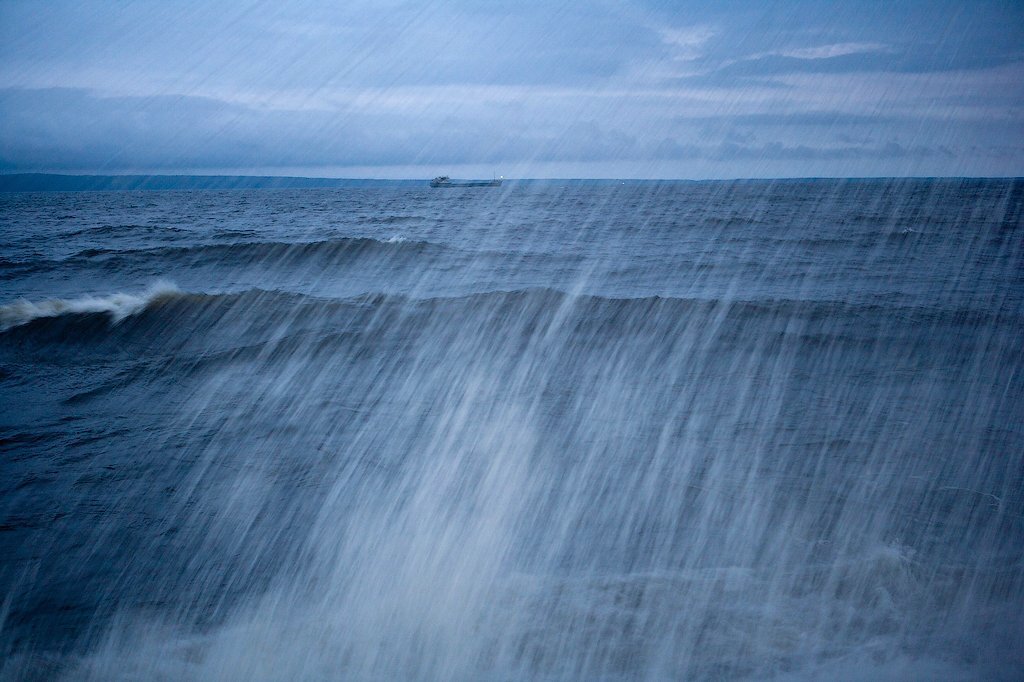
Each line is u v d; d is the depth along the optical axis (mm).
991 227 41062
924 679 2744
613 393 8531
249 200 94500
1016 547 4234
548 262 25016
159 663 3154
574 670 2871
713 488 5371
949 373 9641
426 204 77375
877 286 19219
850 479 5602
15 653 3279
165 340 12273
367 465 6012
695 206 66375
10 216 54688
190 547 4500
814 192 99125
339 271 22859
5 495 5418
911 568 3859
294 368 9953
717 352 11109
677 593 3553
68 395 8555
